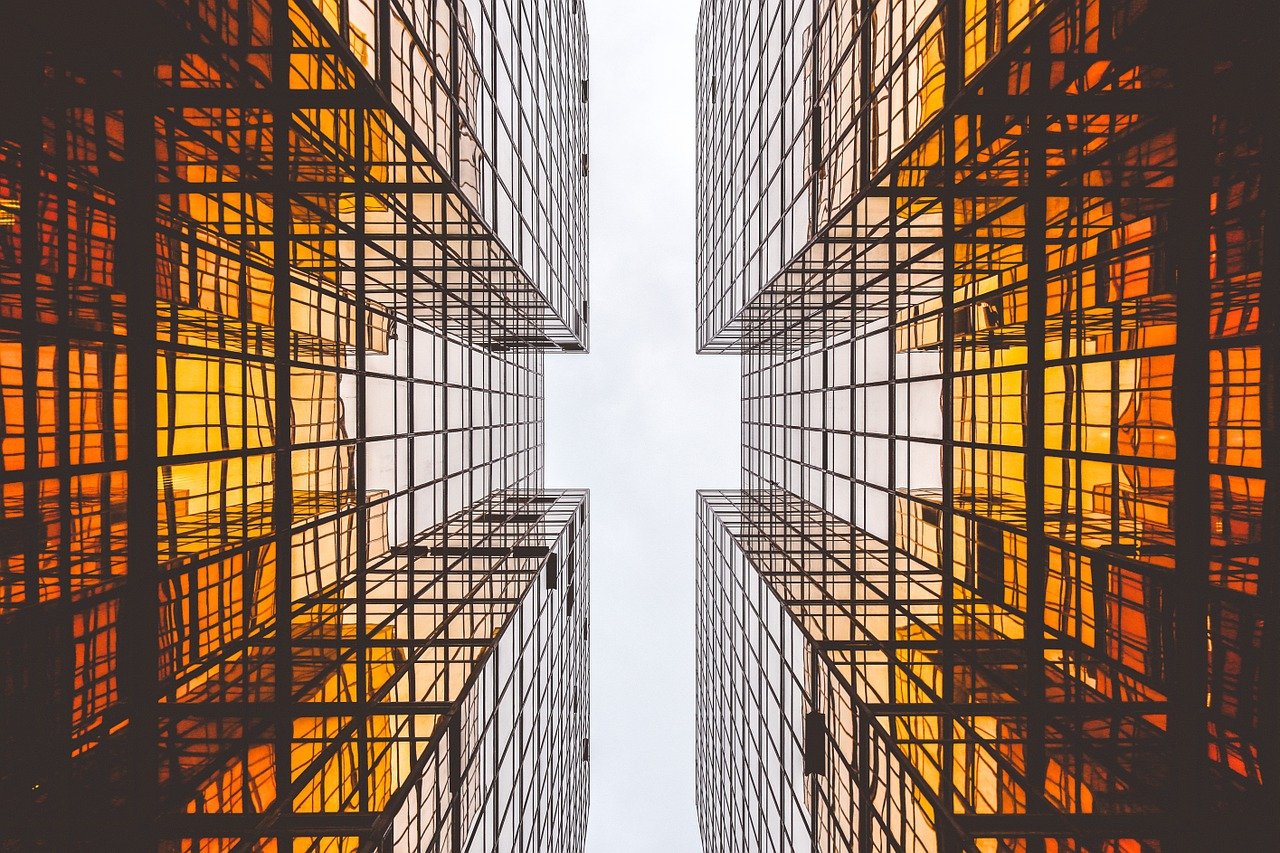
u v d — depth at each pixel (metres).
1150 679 8.89
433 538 19.61
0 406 6.54
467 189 18.09
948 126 13.17
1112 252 9.56
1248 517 7.41
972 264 13.55
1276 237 6.95
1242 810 7.52
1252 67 7.18
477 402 24.98
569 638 33.88
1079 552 10.55
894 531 17.83
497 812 17.95
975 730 12.52
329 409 13.70
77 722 7.45
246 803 10.11
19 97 6.74
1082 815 9.91
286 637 11.91
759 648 25.45
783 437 31.16
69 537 7.36
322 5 11.46
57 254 7.19
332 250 13.63
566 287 36.25
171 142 8.89
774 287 26.38
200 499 9.64
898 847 13.23
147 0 8.23
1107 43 9.25
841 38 18.59
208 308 9.84
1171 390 8.55
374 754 12.52
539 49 27.95
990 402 13.17
